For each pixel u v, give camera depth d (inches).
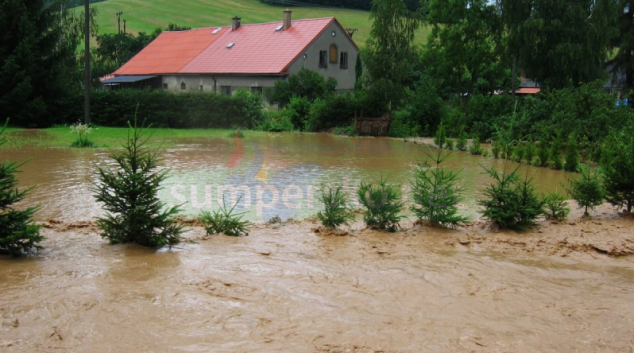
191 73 1905.8
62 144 919.0
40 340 169.0
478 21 1637.6
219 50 2001.7
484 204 358.3
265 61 1781.5
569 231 348.2
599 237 331.6
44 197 459.8
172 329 179.6
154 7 3779.5
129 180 286.2
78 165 671.1
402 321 193.3
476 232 342.3
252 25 2092.8
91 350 163.5
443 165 778.8
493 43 1672.0
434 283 236.2
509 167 777.6
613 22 1411.2
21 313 188.4
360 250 287.9
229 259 262.4
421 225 351.9
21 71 1274.6
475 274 251.1
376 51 1430.9
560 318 201.6
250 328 182.1
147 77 2026.3
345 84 1919.3
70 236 306.3
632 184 403.5
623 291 235.5
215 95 1413.6
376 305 208.1
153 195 289.9
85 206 425.1
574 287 239.0
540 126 1000.9
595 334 187.9
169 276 232.5
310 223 358.0
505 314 203.9
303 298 212.2
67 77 1459.2
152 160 296.4
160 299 204.7
